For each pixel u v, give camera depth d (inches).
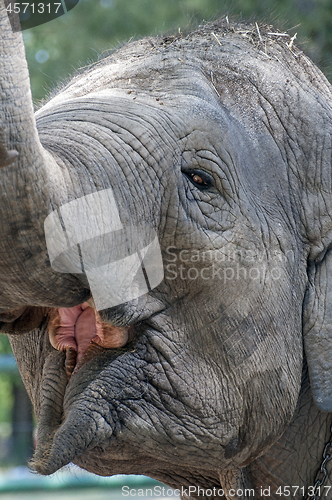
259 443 188.7
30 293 138.7
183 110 176.9
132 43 217.6
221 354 177.0
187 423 174.7
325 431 216.5
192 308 174.1
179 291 172.6
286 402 188.7
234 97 192.7
